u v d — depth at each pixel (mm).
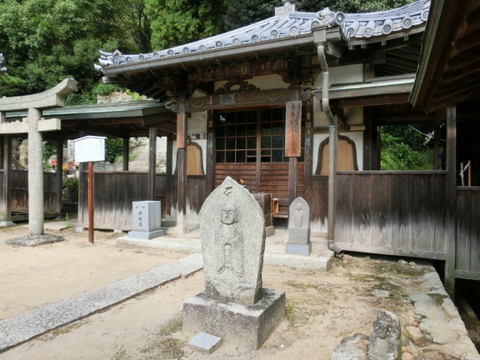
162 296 4324
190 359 2791
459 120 7387
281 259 5695
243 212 3312
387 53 7426
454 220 5277
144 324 3480
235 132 8977
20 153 20250
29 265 5773
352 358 2582
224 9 18875
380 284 4793
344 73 7598
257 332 2969
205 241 3498
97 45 22312
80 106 9688
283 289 4555
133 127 10695
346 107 6941
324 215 7547
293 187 6746
